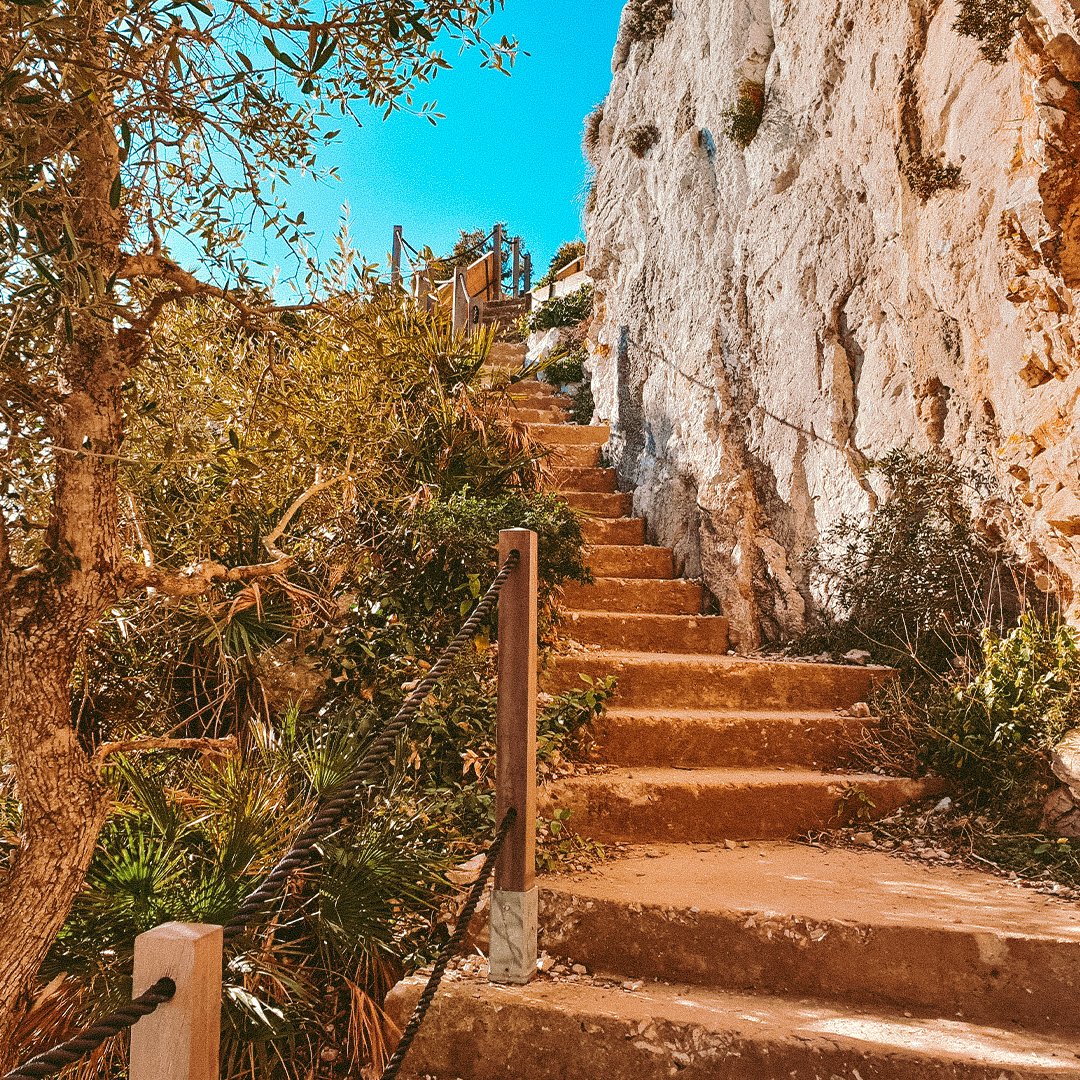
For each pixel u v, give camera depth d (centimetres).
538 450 546
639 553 610
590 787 353
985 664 387
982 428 399
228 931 160
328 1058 271
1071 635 351
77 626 226
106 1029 117
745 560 539
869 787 363
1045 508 355
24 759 223
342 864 294
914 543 432
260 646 394
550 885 295
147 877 273
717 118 612
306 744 356
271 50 193
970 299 394
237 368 321
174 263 235
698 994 260
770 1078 224
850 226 483
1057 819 327
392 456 486
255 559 400
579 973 273
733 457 566
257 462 373
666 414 657
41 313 205
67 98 197
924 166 417
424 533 425
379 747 215
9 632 219
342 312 302
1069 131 313
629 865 323
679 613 566
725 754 398
